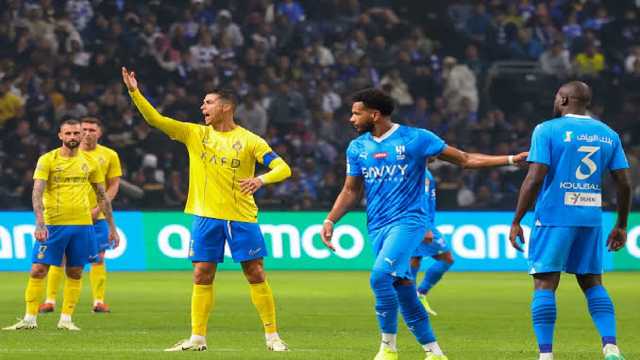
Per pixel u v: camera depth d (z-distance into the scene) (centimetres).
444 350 2373
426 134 1973
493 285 4784
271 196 6438
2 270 5441
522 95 7438
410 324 2006
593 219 1931
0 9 7088
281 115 6988
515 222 1938
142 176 6309
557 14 7831
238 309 3512
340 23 7631
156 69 7081
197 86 7069
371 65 7425
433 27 7800
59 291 4256
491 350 2375
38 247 2803
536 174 1903
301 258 5741
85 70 7012
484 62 7525
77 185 2834
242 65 7262
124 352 2225
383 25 7700
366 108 1994
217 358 2116
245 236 2284
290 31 7488
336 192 6544
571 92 1964
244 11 7544
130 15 7294
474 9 7819
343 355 2200
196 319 2284
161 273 5425
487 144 7012
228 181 2273
